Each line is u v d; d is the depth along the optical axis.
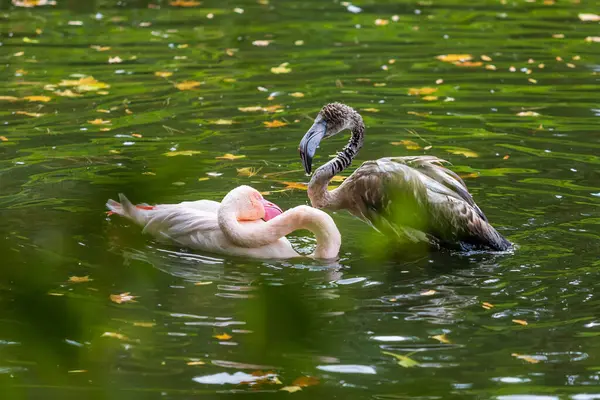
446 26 20.44
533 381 6.85
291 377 6.89
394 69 17.25
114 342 7.46
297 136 13.73
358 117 10.93
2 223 9.96
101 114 14.68
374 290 8.82
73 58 18.02
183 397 6.46
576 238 10.12
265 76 16.86
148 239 10.34
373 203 10.53
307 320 2.83
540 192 11.52
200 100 15.46
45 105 15.13
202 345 7.45
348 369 7.04
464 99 15.51
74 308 2.84
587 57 17.94
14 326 2.88
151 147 13.05
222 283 8.98
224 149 13.09
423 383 6.81
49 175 11.84
